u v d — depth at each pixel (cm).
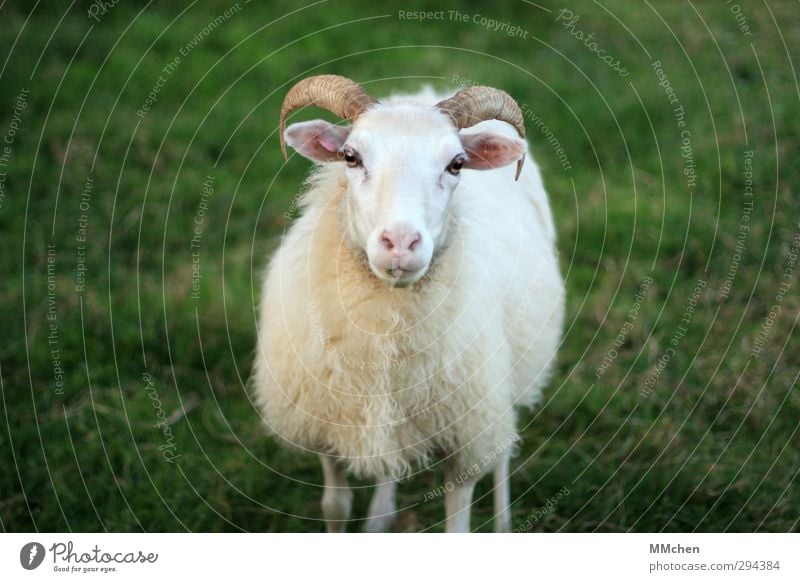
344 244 389
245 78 835
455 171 381
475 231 422
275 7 936
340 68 849
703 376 549
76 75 812
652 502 483
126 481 484
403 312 388
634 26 899
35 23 875
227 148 752
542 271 485
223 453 513
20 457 488
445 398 408
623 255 654
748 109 775
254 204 695
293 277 414
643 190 710
